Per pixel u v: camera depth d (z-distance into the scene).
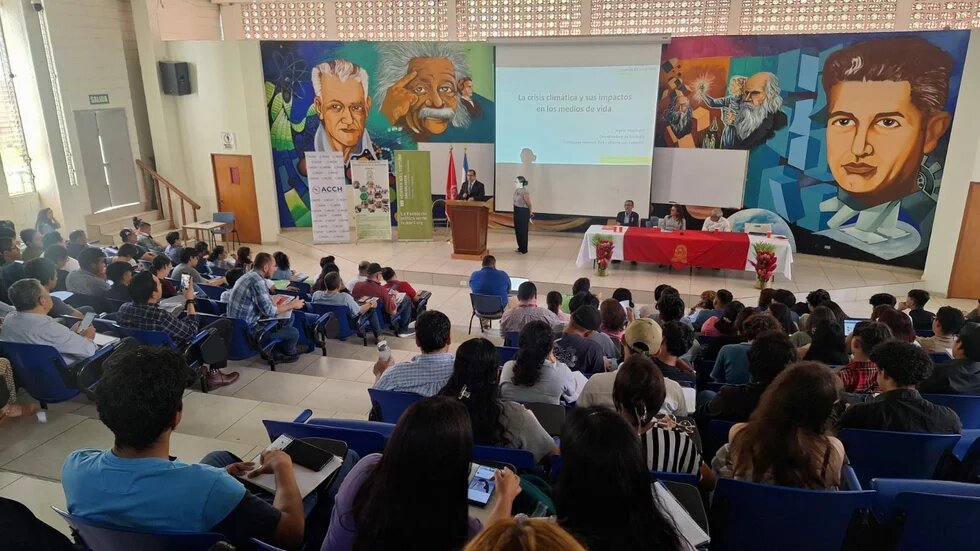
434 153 11.66
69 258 6.57
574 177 10.93
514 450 2.28
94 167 10.76
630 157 10.59
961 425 2.96
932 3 9.52
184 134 11.87
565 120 10.70
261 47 11.30
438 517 1.45
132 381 1.68
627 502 1.37
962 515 2.04
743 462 2.23
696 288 8.89
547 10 11.13
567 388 3.23
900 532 2.10
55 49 9.88
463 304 8.72
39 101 9.77
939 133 8.91
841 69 9.29
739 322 4.55
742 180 10.27
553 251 10.69
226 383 4.82
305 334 5.81
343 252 10.79
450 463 1.45
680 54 10.18
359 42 11.19
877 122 9.24
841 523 2.09
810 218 10.06
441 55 11.11
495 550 0.84
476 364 2.46
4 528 1.57
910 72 8.90
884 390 2.79
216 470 1.79
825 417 2.13
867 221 9.66
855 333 3.50
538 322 3.17
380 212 11.23
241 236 12.16
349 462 2.28
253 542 1.66
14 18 9.48
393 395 3.08
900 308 6.00
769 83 9.78
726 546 2.22
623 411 2.36
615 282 9.15
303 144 11.80
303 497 2.01
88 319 4.64
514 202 10.29
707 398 3.42
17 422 3.75
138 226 9.83
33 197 10.05
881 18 9.80
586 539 1.36
